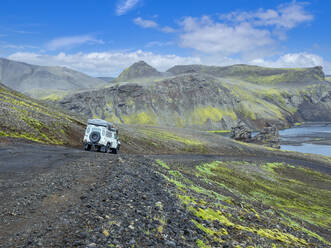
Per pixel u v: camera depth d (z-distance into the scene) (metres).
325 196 52.44
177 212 9.45
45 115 48.47
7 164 15.54
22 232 5.86
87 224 6.36
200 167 47.66
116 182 11.30
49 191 9.66
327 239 23.33
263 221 16.36
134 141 72.38
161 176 17.20
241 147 117.62
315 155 121.06
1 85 71.06
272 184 53.84
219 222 10.66
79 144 40.06
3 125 32.12
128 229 6.45
